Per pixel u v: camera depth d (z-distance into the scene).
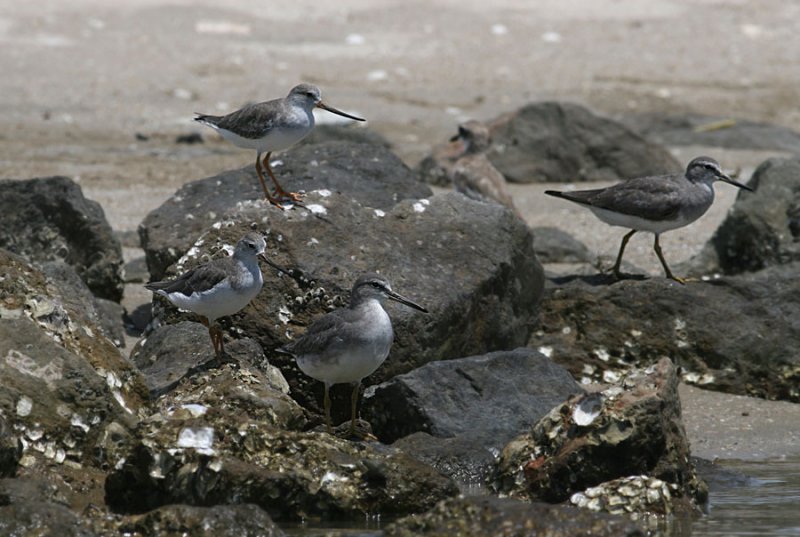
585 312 16.12
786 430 14.41
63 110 30.50
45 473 11.25
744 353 15.71
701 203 16.62
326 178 17.05
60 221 17.36
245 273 12.88
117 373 12.39
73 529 9.95
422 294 14.27
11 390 11.47
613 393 12.10
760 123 30.86
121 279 17.44
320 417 13.73
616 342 15.94
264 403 12.40
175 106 31.42
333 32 39.56
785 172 19.02
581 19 43.06
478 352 15.06
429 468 11.65
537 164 26.12
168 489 11.25
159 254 15.98
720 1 46.03
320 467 11.45
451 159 25.34
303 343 12.55
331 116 30.17
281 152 17.80
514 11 43.38
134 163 26.44
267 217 14.65
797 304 15.91
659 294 16.05
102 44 36.38
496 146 26.31
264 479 11.20
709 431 14.33
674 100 34.22
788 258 18.23
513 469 12.08
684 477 12.01
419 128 30.17
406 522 10.44
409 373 13.52
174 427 11.47
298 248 14.38
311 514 11.31
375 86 34.09
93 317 15.35
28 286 12.73
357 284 12.48
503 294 15.27
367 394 13.62
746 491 12.32
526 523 10.18
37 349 11.77
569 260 20.08
